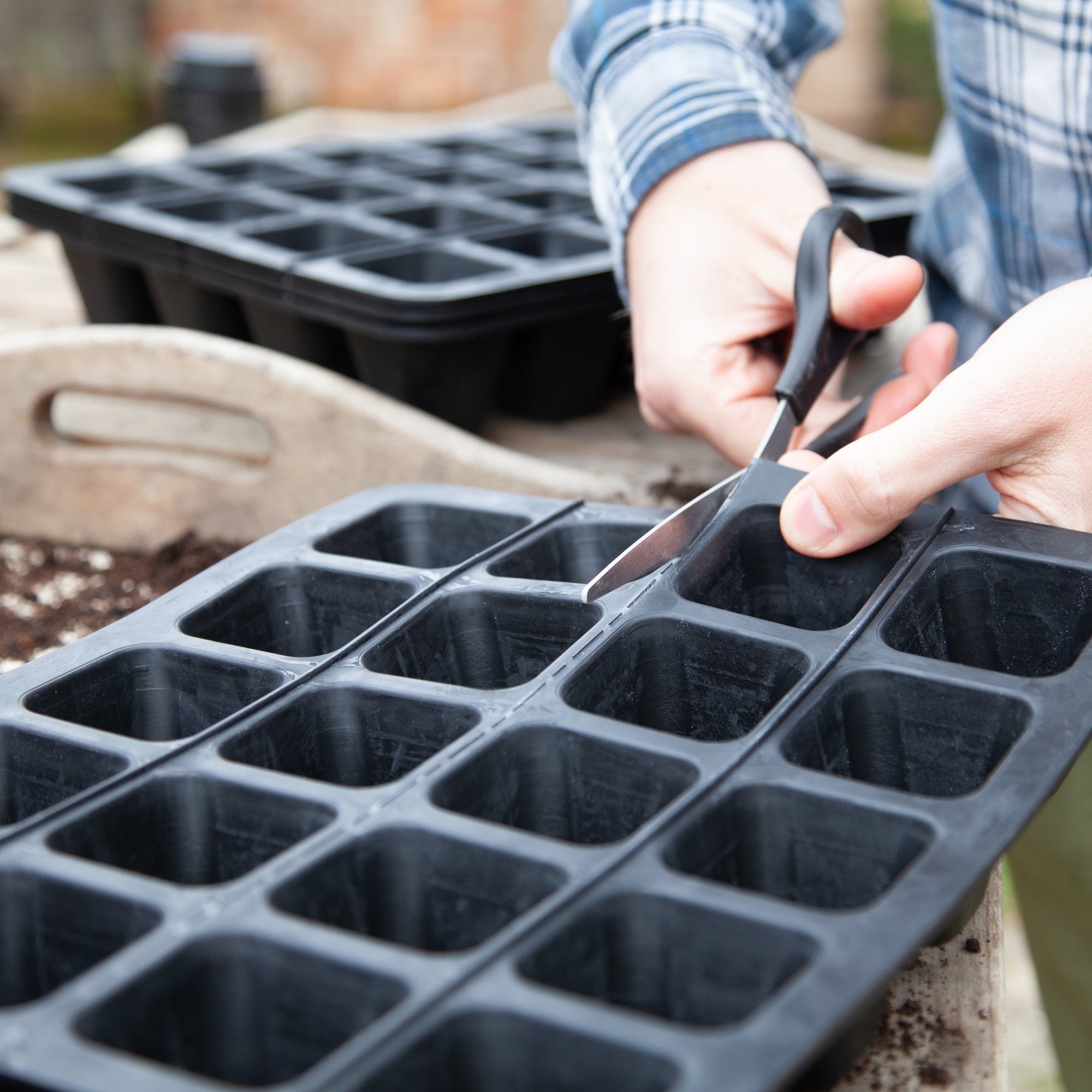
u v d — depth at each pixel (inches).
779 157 31.6
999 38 33.5
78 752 18.3
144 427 40.8
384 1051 12.4
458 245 43.6
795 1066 11.9
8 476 36.0
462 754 17.9
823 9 39.4
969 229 42.0
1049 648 21.5
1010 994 70.5
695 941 14.4
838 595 23.2
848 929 13.7
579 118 38.8
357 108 228.1
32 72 265.3
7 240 59.5
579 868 15.3
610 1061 12.4
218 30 233.3
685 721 21.6
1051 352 21.5
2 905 15.5
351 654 21.0
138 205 48.6
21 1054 12.5
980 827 15.2
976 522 22.5
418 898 16.3
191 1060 14.4
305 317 39.1
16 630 30.9
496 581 22.8
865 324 27.4
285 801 17.1
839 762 19.1
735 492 23.9
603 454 39.2
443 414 38.3
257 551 24.3
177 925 14.5
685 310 31.3
